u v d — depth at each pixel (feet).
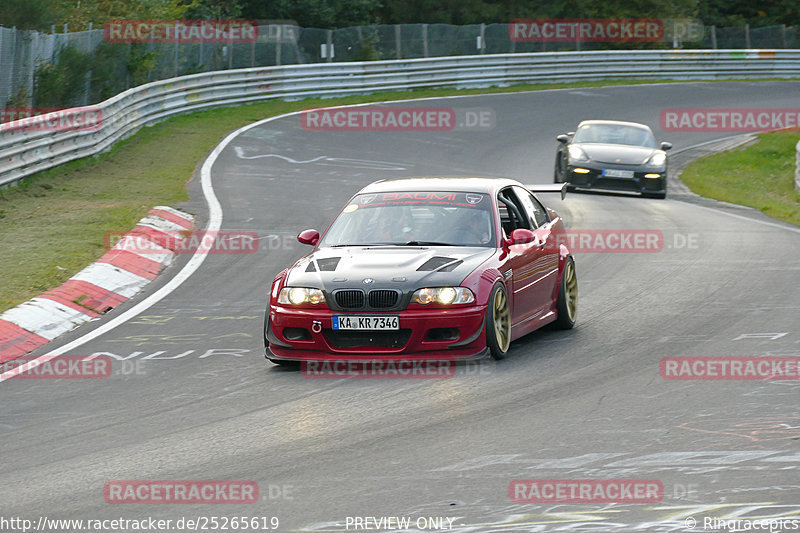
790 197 253.65
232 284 137.49
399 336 91.40
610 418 75.05
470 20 602.85
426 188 108.68
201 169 253.24
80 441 73.46
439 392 84.02
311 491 60.95
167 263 151.53
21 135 214.28
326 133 330.34
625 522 54.44
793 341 99.76
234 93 379.35
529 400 80.84
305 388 86.69
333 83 416.05
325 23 542.16
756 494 58.03
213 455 68.90
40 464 68.33
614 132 255.70
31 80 265.13
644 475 61.98
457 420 75.56
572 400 80.48
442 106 401.08
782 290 127.65
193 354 101.35
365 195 108.88
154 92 330.13
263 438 72.49
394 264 94.48
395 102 406.82
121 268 140.56
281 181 241.14
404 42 479.41
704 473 62.03
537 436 71.00
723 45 589.32
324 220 188.96
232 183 234.38
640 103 431.02
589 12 620.49
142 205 194.39
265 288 134.72
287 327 93.25
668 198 243.60
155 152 276.00
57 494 62.13
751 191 267.18
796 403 77.66
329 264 96.43
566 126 368.48
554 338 106.01
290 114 364.58
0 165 204.95
